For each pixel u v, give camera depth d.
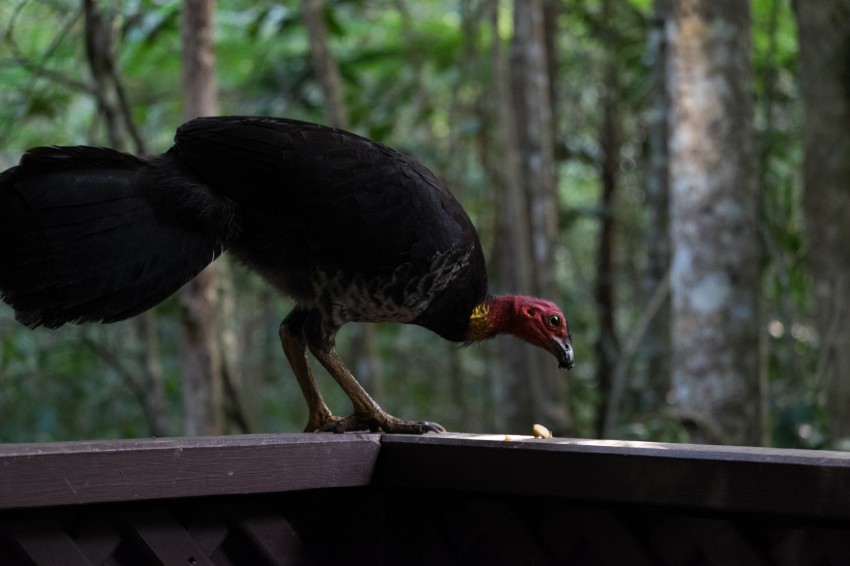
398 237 4.90
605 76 16.94
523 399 13.83
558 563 3.85
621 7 16.09
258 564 4.00
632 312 18.78
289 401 18.84
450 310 5.31
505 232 13.26
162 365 15.29
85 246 4.23
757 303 9.68
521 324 5.46
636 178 18.75
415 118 16.02
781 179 13.38
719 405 9.56
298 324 5.18
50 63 12.98
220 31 14.75
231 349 11.21
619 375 11.32
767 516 3.33
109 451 3.29
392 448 4.09
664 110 13.72
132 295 4.36
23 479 3.09
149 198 4.45
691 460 3.32
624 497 3.46
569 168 20.16
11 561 3.38
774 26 11.24
